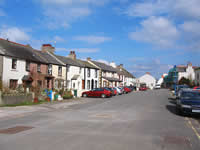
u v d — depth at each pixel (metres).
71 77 32.72
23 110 14.21
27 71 23.41
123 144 6.36
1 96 15.84
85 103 20.91
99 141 6.65
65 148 5.89
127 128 8.74
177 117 12.17
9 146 6.06
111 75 52.94
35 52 27.98
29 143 6.38
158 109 15.94
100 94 29.12
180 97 13.94
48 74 27.25
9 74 20.66
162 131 8.29
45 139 6.84
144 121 10.56
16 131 8.03
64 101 22.11
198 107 12.04
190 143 6.63
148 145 6.32
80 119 11.00
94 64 45.06
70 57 38.19
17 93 17.59
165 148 6.06
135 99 26.23
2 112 12.95
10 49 22.56
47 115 12.48
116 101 23.30
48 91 21.89
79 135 7.42
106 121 10.41
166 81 103.88
